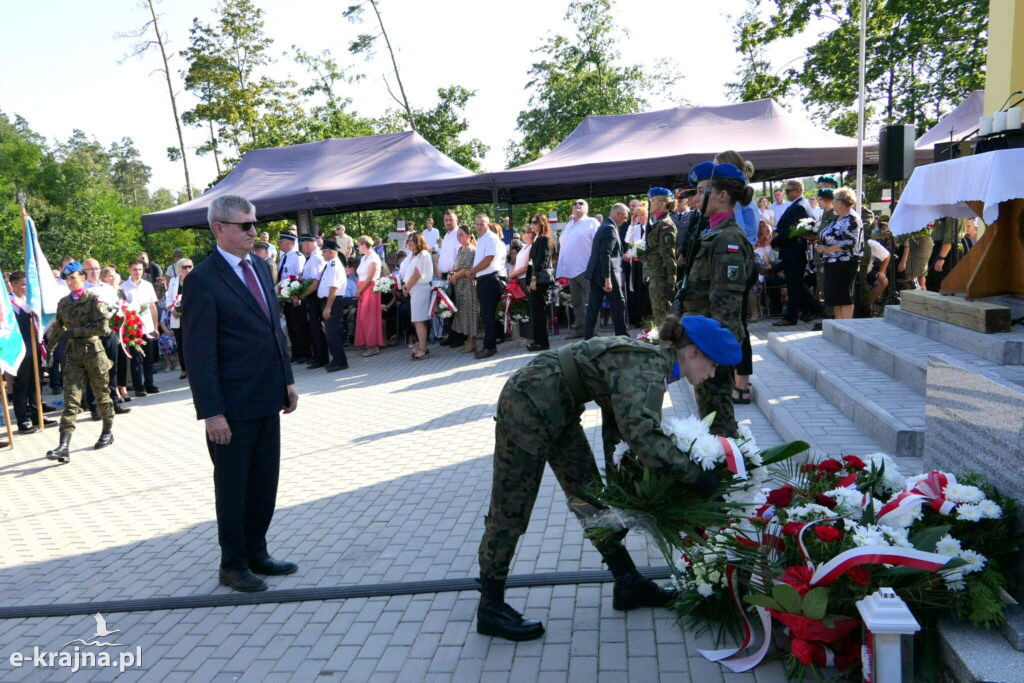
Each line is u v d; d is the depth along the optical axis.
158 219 15.88
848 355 7.24
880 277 10.24
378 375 11.16
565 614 3.59
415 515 5.16
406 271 12.20
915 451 4.69
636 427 2.81
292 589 4.13
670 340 3.01
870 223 11.77
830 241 9.07
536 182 13.78
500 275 11.48
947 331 6.22
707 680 2.97
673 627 3.39
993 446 2.95
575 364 3.05
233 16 35.22
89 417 10.53
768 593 2.98
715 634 3.30
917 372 5.61
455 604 3.80
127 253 48.06
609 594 3.75
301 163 16.97
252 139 36.12
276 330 4.32
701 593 3.22
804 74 28.64
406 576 4.18
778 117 14.60
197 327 4.02
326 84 34.06
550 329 13.23
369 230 28.73
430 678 3.17
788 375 7.29
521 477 3.21
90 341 8.14
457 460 6.40
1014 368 4.95
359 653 3.43
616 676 3.05
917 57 27.25
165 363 15.53
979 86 26.52
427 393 9.44
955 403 3.29
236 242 4.15
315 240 13.75
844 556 2.69
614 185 17.88
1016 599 2.81
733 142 14.04
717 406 4.13
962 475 3.21
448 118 32.59
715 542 3.05
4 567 4.99
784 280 12.27
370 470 6.36
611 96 35.06
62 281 12.29
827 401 6.21
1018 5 7.09
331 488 5.95
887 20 26.91
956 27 25.88
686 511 2.86
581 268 11.04
